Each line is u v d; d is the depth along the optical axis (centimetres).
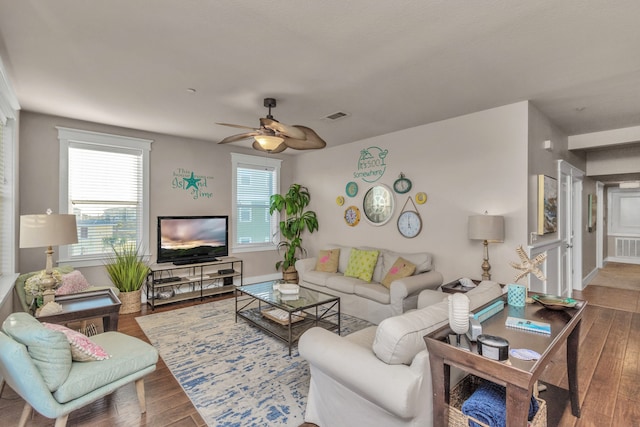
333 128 438
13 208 315
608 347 307
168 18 194
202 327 359
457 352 138
